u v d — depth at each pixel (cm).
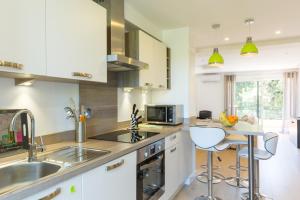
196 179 346
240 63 723
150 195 216
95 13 186
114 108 277
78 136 200
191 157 346
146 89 349
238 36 418
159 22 337
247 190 304
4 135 152
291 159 463
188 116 357
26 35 128
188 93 359
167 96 371
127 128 290
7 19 118
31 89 174
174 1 266
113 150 168
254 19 327
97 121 244
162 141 243
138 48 264
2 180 131
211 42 463
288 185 324
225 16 314
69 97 209
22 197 94
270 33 398
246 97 948
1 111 151
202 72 948
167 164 254
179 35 364
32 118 147
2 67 115
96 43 187
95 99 241
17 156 153
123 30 242
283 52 539
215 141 248
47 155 158
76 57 165
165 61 342
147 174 211
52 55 146
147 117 342
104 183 149
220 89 979
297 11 297
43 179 107
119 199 165
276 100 908
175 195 288
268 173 377
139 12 298
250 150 249
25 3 128
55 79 169
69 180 120
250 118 389
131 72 276
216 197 280
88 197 134
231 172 380
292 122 662
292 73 868
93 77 183
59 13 151
